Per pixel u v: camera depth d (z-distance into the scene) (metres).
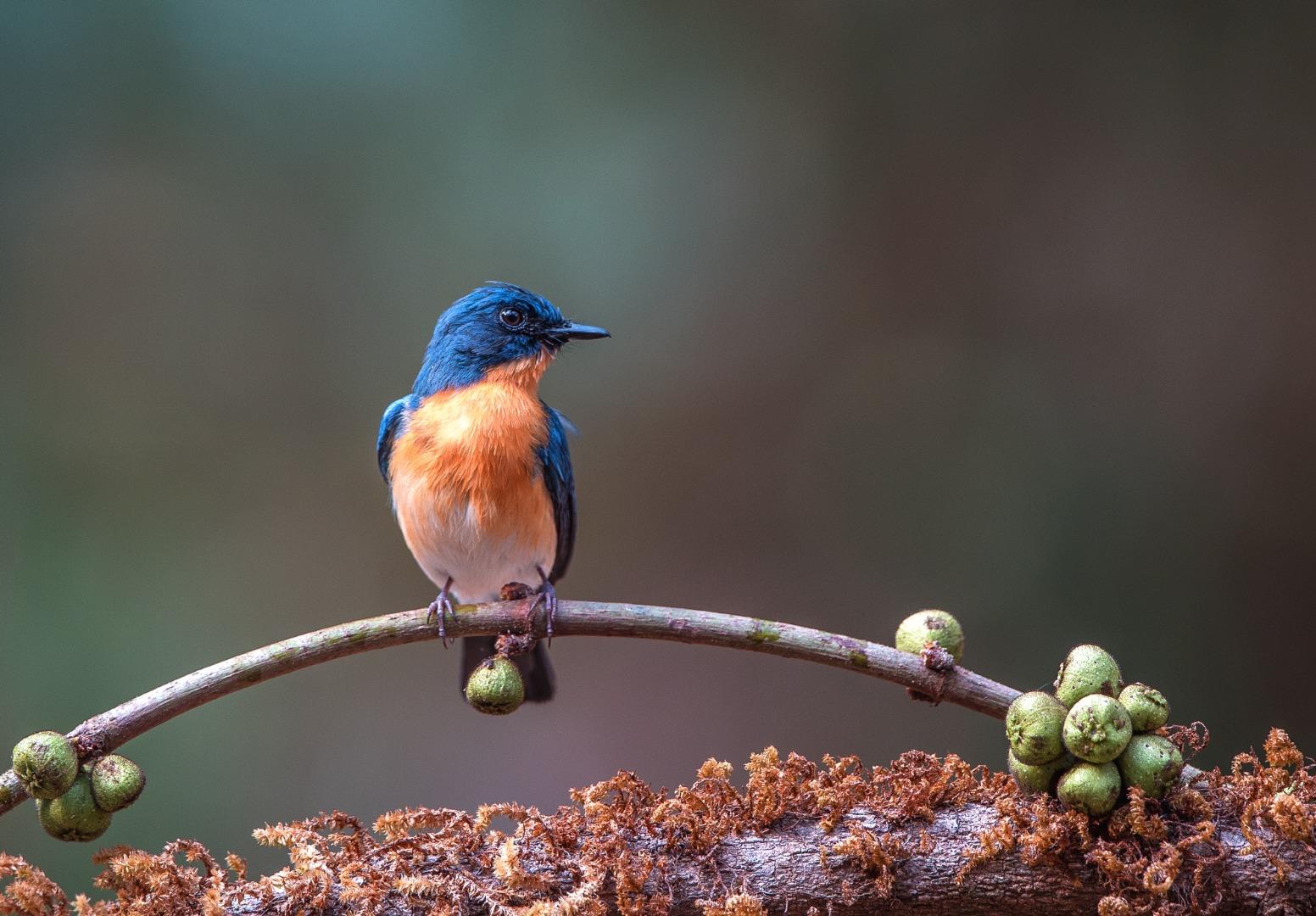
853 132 14.56
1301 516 12.27
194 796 11.22
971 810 4.02
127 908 3.77
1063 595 12.55
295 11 14.01
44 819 3.89
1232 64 13.81
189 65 13.88
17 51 13.58
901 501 13.42
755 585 13.67
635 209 14.45
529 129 14.35
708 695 12.85
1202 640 12.03
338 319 14.02
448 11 14.16
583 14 14.38
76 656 12.12
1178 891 3.70
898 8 14.45
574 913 3.75
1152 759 3.70
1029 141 14.27
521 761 12.43
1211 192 13.72
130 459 13.26
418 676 12.50
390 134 14.19
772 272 14.52
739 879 3.89
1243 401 12.91
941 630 4.12
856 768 4.19
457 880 3.83
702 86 14.56
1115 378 13.42
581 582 13.93
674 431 14.30
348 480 13.66
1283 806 3.66
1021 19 14.28
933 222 14.38
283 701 12.03
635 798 4.06
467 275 14.15
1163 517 12.76
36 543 12.62
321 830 4.06
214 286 13.87
